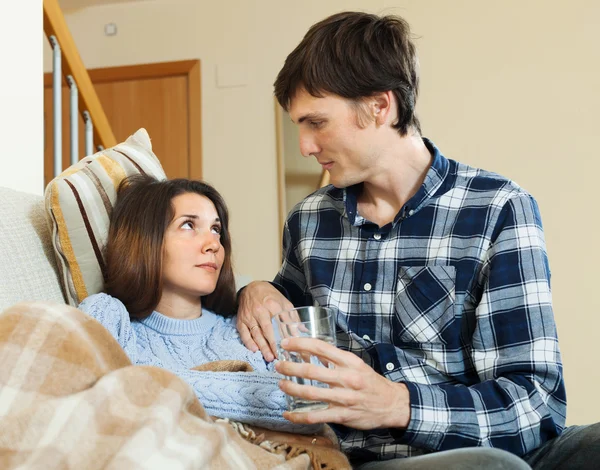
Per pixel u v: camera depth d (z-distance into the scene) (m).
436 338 1.45
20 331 1.02
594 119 4.18
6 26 2.00
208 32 4.74
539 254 1.41
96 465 0.90
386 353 1.46
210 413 1.31
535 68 4.27
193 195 1.63
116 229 1.57
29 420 0.93
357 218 1.58
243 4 4.71
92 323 1.11
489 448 1.05
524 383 1.31
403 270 1.50
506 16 4.33
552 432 1.30
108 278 1.56
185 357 1.57
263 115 4.62
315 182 4.54
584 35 4.26
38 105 2.11
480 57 4.32
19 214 1.55
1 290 1.37
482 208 1.48
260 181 4.56
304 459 1.16
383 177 1.54
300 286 1.71
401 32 1.51
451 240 1.48
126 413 0.96
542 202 4.16
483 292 1.42
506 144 4.25
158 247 1.56
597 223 4.09
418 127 1.58
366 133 1.48
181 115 4.75
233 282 1.72
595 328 4.00
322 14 4.61
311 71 1.45
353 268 1.57
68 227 1.54
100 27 4.86
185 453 0.93
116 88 4.84
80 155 4.54
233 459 1.02
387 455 1.42
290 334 1.15
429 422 1.23
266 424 1.30
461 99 4.31
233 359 1.55
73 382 1.00
